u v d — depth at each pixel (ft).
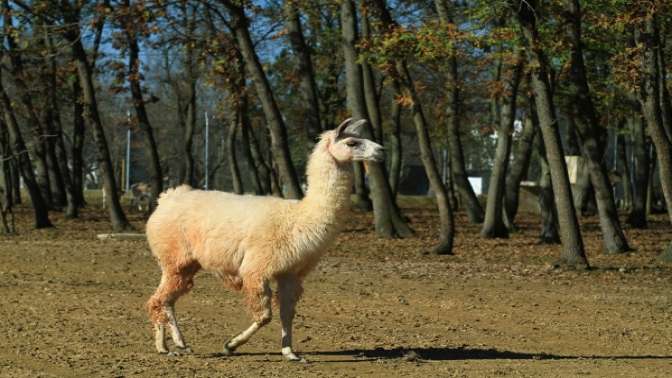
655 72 72.38
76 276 63.77
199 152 244.22
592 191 149.28
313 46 145.38
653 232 124.06
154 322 37.37
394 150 149.18
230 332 43.09
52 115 146.20
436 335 43.98
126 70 116.16
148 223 37.58
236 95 112.88
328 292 57.82
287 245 34.81
